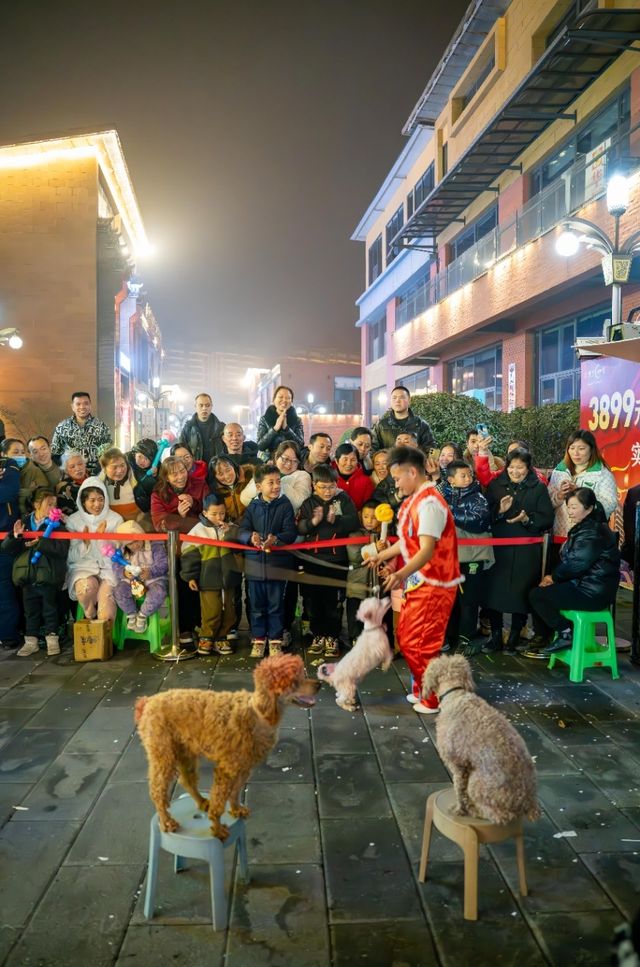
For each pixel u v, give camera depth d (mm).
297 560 5637
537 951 2352
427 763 3762
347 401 58594
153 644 5621
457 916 2533
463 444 13062
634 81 11688
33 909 2574
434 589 4262
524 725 4227
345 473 6121
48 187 22422
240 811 2670
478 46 17875
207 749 2480
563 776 3582
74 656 5523
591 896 2637
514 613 5602
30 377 22547
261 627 5566
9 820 3180
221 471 5922
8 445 7402
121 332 31812
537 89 13039
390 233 28609
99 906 2594
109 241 23141
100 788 3467
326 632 5695
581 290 13055
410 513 4230
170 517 5613
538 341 15844
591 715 4383
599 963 2291
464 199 18406
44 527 5613
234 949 2369
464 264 17766
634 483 7402
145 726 2568
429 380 23234
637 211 10430
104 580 5699
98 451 7078
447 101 20672
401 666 5441
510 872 2789
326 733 4160
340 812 3268
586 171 12117
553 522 5598
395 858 2900
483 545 5508
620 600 7406
